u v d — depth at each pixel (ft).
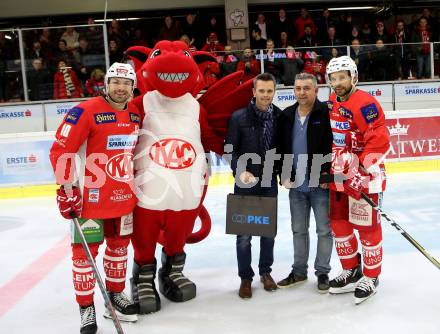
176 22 37.68
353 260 12.00
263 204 11.49
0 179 25.12
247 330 10.27
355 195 11.02
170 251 12.31
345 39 37.52
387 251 14.90
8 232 19.06
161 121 11.41
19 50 28.30
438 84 30.37
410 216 18.66
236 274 13.73
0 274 14.49
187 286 12.01
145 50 12.81
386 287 12.19
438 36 36.94
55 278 13.99
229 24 40.11
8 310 11.87
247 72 29.14
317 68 29.73
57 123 28.71
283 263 14.35
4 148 24.98
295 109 11.82
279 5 43.62
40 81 28.60
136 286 12.01
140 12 43.21
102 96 10.55
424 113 26.78
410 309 10.90
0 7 41.98
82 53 28.73
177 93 11.32
